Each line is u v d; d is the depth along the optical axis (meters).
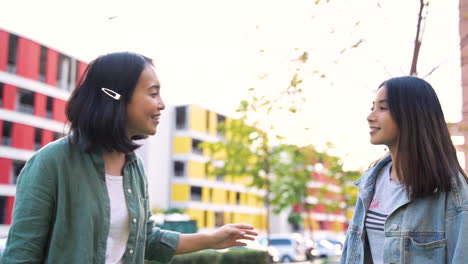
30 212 1.80
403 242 2.11
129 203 2.00
